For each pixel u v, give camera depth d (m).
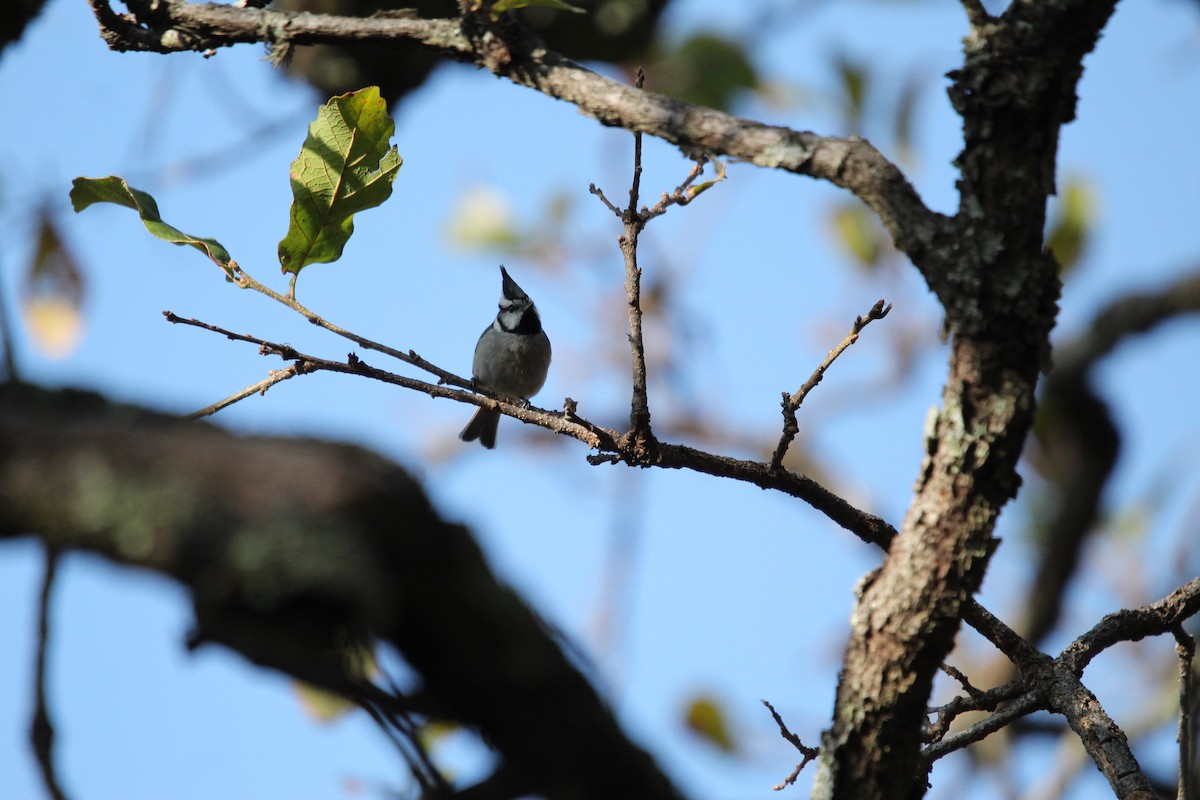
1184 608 6.09
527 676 3.23
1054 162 4.12
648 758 3.43
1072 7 4.03
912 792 5.42
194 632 3.05
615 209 5.78
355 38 5.62
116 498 2.98
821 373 5.80
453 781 3.69
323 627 2.99
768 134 4.52
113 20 6.02
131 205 5.60
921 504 4.30
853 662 4.46
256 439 3.26
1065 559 13.19
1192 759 5.71
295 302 5.68
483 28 5.25
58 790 3.40
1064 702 5.87
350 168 5.38
